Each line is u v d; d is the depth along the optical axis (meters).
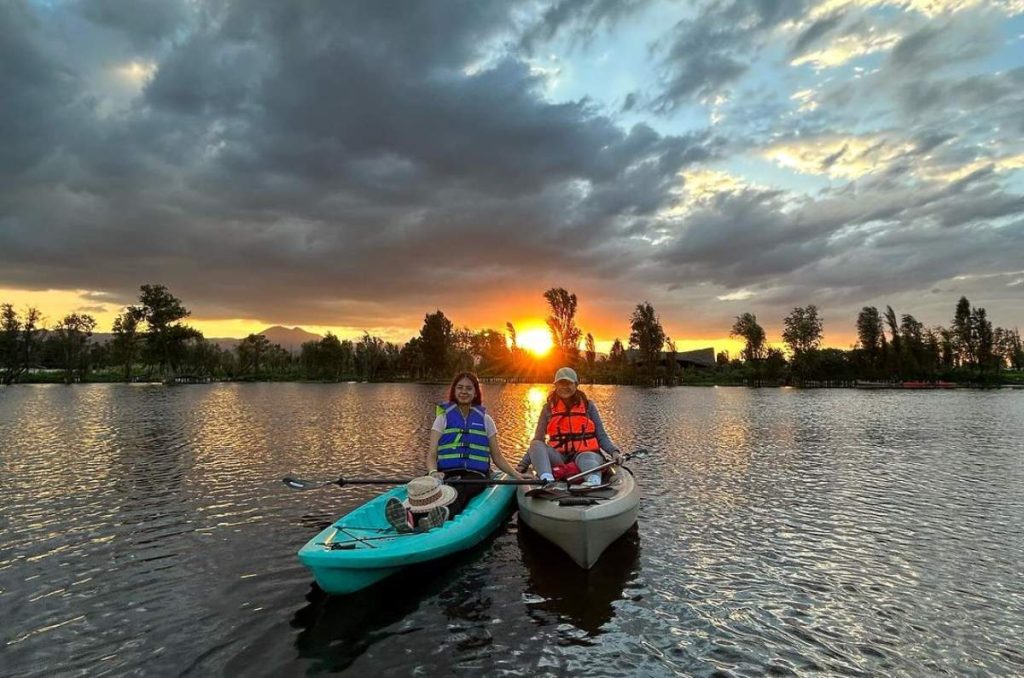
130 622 5.46
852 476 12.95
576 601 5.97
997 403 41.94
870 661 4.84
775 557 7.41
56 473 12.98
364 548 5.93
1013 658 4.91
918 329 86.75
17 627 5.38
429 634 5.22
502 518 8.34
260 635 5.19
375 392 58.72
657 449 17.28
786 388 78.31
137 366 117.75
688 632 5.31
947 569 7.04
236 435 20.28
